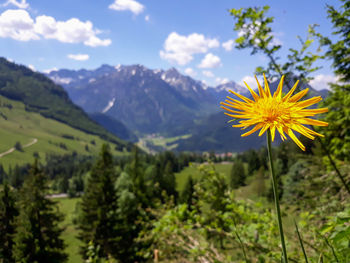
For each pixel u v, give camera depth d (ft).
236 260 7.73
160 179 182.80
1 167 474.49
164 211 15.29
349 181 11.65
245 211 10.03
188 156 438.81
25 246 71.92
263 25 13.89
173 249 10.57
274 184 3.55
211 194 12.05
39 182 82.48
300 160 14.38
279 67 13.34
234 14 14.42
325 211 8.51
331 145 17.37
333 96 17.62
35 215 78.33
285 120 3.51
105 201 89.04
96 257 16.05
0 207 75.92
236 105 3.87
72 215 185.98
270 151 3.60
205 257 8.80
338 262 4.86
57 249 83.56
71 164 552.82
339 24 16.30
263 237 7.99
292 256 7.13
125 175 130.41
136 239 13.51
